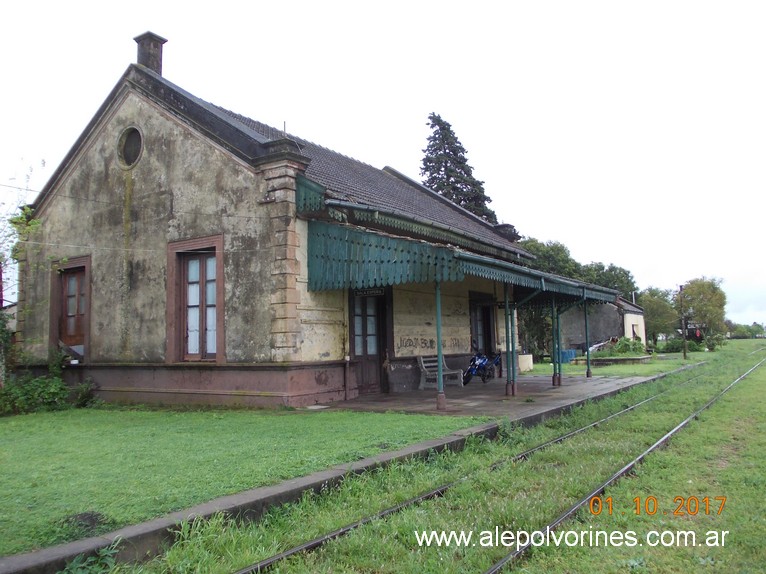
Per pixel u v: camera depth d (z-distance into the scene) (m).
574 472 7.03
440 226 15.13
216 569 4.12
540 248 39.84
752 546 4.74
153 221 14.42
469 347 19.02
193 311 13.80
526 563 4.55
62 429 10.01
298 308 12.24
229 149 13.16
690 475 7.02
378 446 7.65
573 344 47.31
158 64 16.12
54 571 3.92
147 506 5.05
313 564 4.42
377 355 14.95
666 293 59.06
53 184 16.73
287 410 11.42
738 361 33.12
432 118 37.00
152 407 13.23
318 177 13.55
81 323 16.06
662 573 4.35
